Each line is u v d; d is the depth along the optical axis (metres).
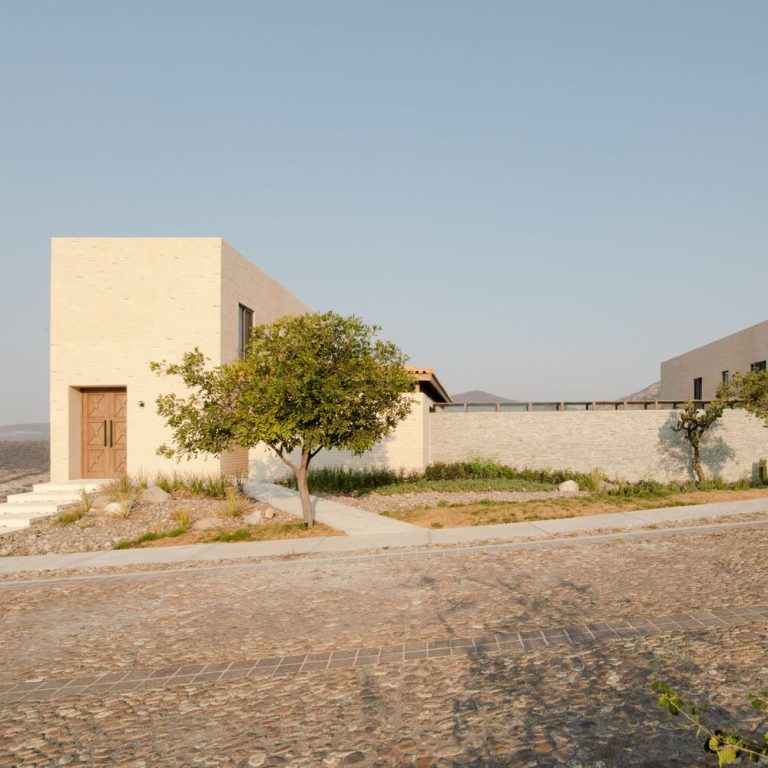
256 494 15.57
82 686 5.14
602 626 5.85
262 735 4.12
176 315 17.19
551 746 3.74
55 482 16.61
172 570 9.35
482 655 5.30
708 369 31.91
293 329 11.52
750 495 14.76
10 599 8.20
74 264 17.31
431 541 10.38
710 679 4.54
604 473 20.02
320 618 6.62
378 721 4.21
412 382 12.67
